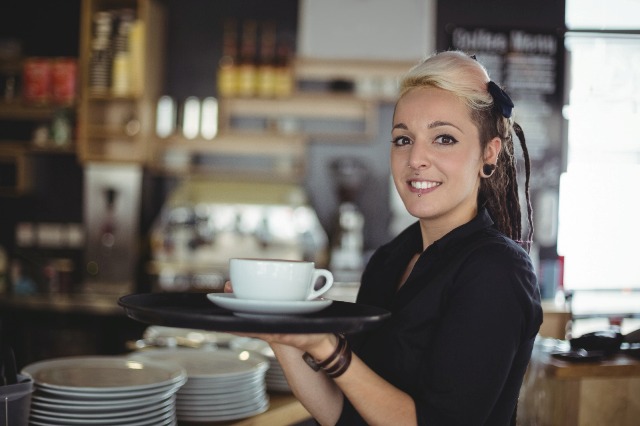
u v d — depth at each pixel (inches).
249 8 219.9
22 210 224.1
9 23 224.1
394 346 50.4
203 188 212.1
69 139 212.2
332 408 51.5
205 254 207.2
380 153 218.5
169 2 221.8
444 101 50.6
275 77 209.0
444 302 49.1
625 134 210.1
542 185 207.5
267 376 74.2
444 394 45.7
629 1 210.1
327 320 38.4
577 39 210.1
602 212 209.9
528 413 72.7
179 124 214.1
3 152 215.0
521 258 48.9
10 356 47.9
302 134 210.7
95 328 185.0
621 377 68.7
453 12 213.6
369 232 217.8
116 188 208.7
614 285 209.0
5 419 45.4
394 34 207.6
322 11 209.2
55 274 201.3
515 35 207.0
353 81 211.3
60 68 212.1
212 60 220.8
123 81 206.2
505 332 46.4
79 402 53.4
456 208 53.1
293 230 209.5
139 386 54.8
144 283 212.5
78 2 222.1
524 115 207.5
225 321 38.0
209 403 62.5
